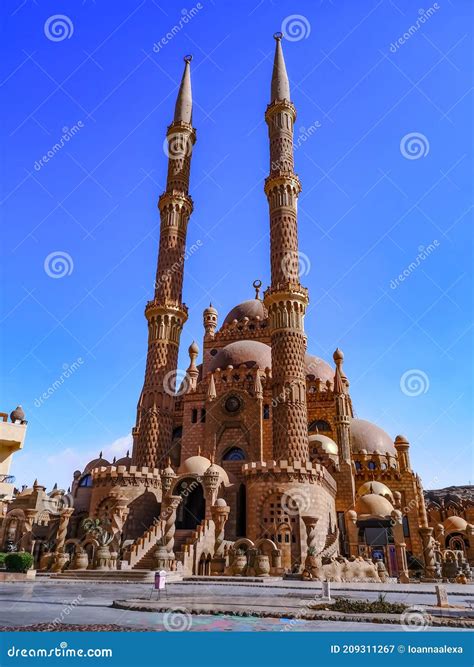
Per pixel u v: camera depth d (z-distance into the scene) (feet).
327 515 158.61
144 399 191.62
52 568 130.72
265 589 93.91
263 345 231.50
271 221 201.05
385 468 225.15
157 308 203.21
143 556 134.41
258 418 186.39
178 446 211.61
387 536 163.73
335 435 204.64
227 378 208.23
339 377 215.31
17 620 52.60
